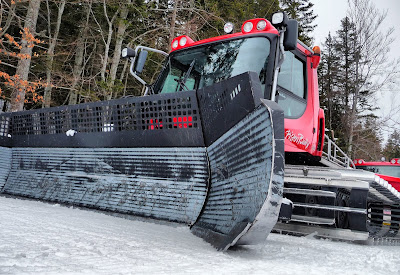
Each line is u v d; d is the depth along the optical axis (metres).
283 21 4.17
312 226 5.06
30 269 1.70
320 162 6.02
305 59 5.82
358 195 4.71
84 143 4.75
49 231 2.84
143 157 4.19
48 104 19.97
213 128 3.45
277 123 2.59
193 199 3.72
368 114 31.78
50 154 5.23
